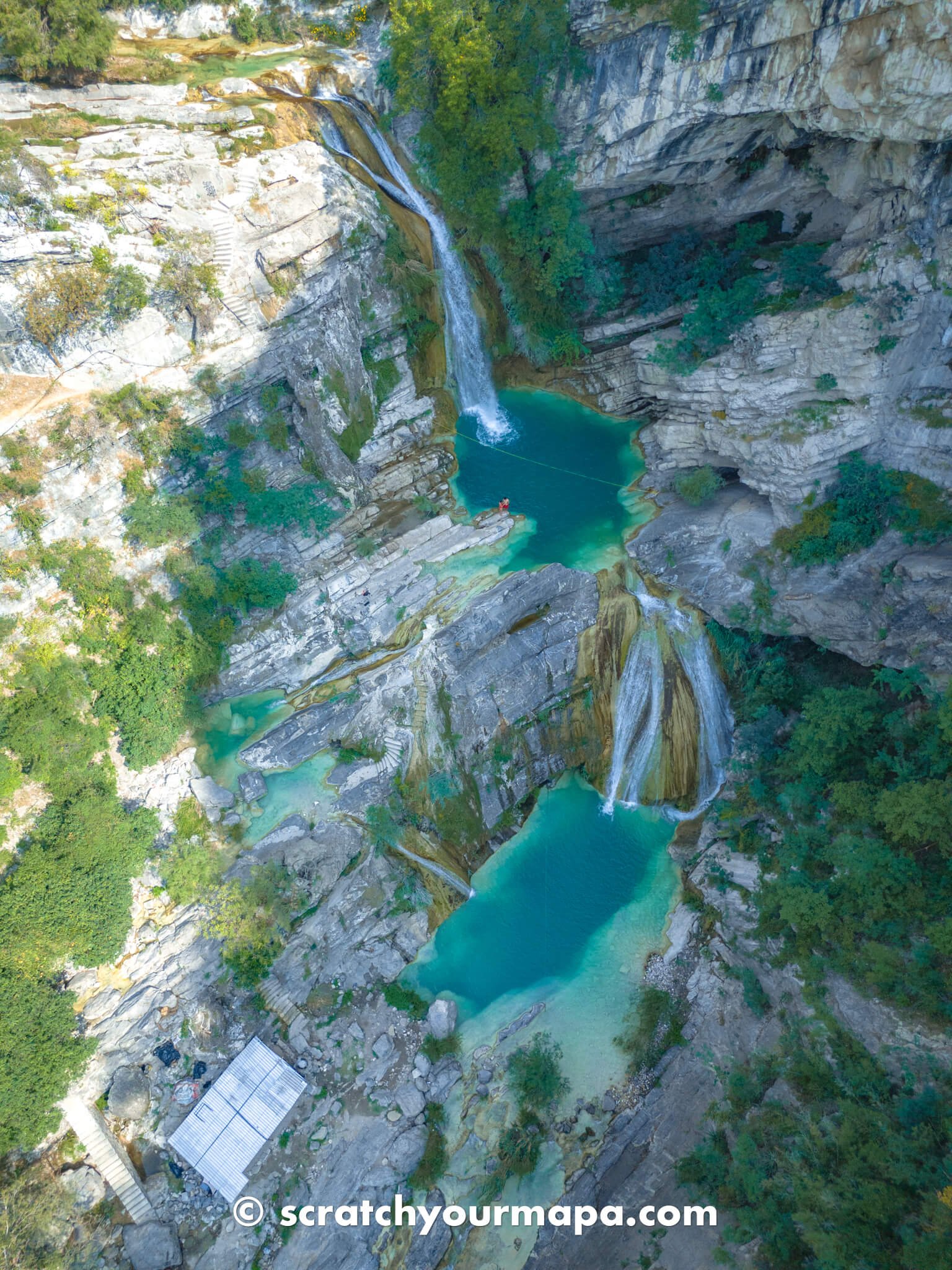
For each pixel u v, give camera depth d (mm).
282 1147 35219
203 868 38312
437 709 42250
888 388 39906
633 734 45406
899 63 33969
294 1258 32875
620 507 48406
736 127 40875
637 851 44219
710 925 40281
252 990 37938
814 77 36656
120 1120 34875
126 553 39781
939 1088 29562
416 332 47156
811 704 38875
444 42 39312
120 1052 35562
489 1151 35844
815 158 42188
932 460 39594
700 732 44938
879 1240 27562
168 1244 32531
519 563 45719
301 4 44031
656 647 45062
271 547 44438
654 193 45969
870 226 41906
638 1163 34781
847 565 41000
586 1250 32875
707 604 45156
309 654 43906
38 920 33875
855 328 39062
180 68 42094
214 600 42031
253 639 43000
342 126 42875
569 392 52906
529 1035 38812
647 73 39469
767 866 38969
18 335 35375
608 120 41719
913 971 31469
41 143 35469
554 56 40031
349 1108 36406
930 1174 27422
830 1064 32750
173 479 40719
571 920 42125
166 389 38938
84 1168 33344
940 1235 25812
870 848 34062
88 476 37688
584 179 44375
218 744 42469
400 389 48062
